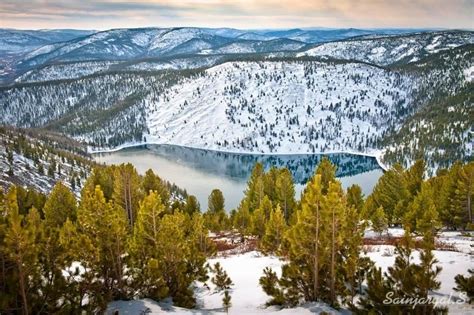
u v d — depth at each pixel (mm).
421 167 54375
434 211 36156
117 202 42625
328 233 16438
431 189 50844
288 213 52219
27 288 13484
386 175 50562
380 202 51688
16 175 109812
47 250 14391
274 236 30016
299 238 17062
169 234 18750
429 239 13086
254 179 58938
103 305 15258
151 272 17781
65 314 14070
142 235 20312
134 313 15977
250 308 17469
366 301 13742
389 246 28250
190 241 22031
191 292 18688
